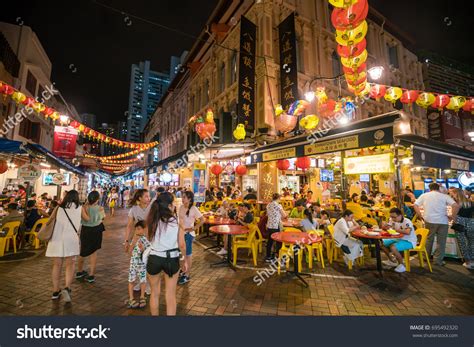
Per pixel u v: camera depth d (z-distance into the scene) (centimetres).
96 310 338
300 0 1431
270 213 598
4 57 1276
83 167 1950
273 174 1182
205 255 638
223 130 1384
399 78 1888
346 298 388
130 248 366
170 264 283
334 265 562
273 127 1178
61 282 435
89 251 433
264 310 347
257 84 1238
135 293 396
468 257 537
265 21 1248
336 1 341
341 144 591
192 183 1114
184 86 2425
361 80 529
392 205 914
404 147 629
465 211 546
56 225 365
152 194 1362
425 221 588
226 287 427
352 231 523
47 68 1864
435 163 622
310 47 1411
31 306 345
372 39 1741
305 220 564
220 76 1702
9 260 561
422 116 1977
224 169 1205
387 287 434
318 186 1318
